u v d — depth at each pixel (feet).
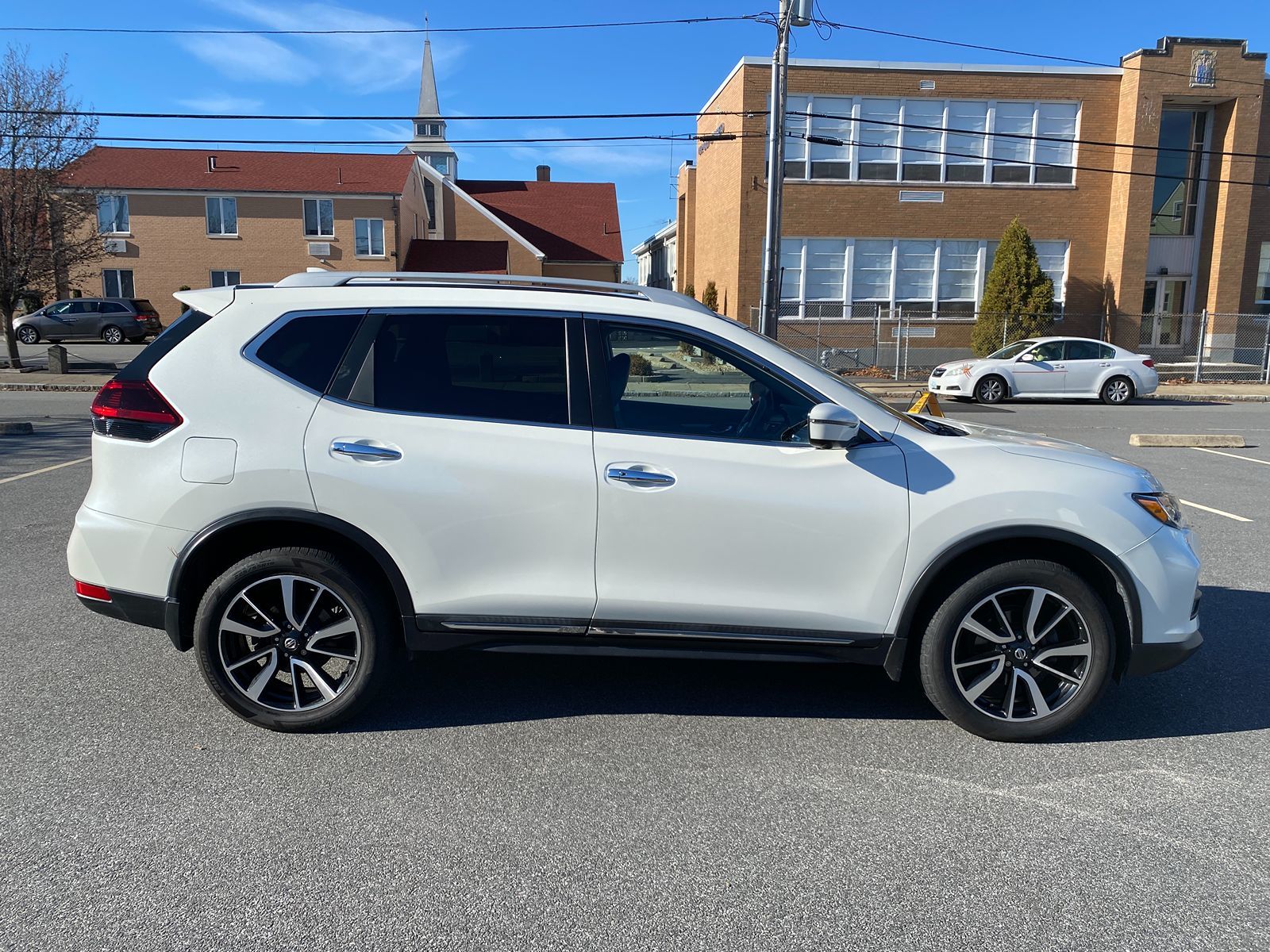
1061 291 83.20
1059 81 79.51
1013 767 11.61
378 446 11.60
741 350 12.03
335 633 12.05
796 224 81.00
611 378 12.02
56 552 20.92
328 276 12.91
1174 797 10.88
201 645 11.87
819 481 11.69
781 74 56.80
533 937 8.24
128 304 104.94
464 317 12.01
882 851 9.68
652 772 11.36
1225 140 81.61
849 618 11.89
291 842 9.69
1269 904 8.83
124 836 9.75
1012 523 11.60
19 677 13.99
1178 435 42.86
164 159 123.34
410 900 8.73
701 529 11.65
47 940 8.07
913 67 78.64
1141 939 8.29
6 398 58.80
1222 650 15.90
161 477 11.66
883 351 83.10
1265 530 24.94
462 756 11.71
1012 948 8.16
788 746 12.12
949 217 81.56
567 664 14.96
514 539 11.73
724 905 8.72
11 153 69.31
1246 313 86.22
